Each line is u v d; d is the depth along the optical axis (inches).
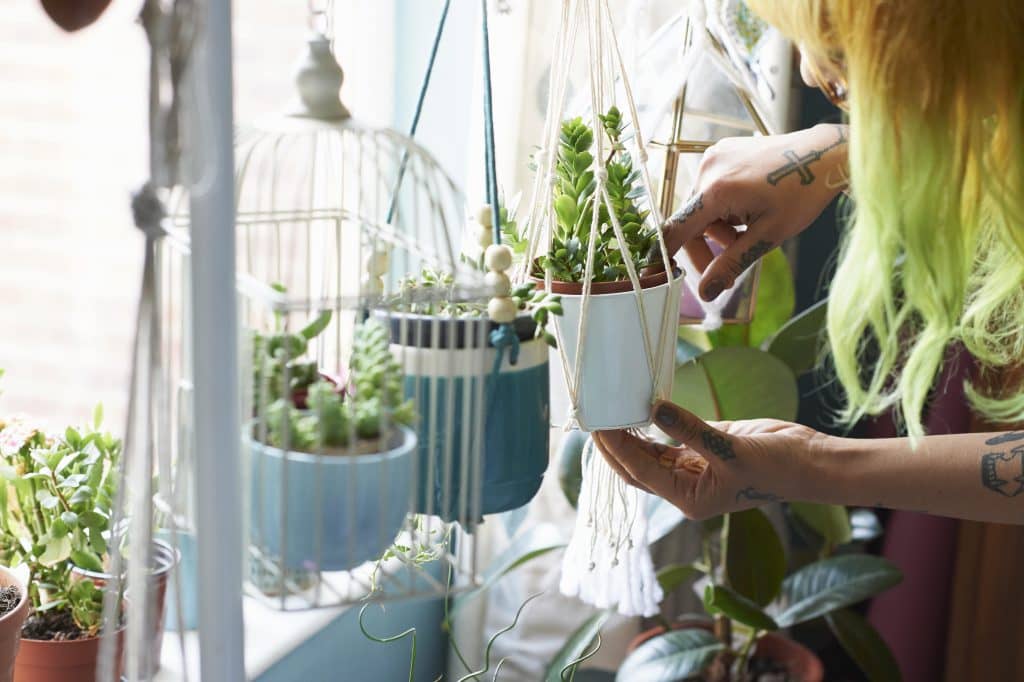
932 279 31.8
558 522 65.5
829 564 65.7
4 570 39.9
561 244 34.6
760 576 62.9
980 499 38.8
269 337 28.2
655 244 35.4
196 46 23.0
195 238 24.1
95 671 41.5
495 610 68.6
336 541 27.8
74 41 49.4
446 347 30.8
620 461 38.2
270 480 27.3
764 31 46.4
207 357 24.5
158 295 25.4
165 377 30.5
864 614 80.3
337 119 26.8
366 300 28.4
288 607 27.5
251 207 50.8
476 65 52.6
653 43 44.5
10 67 49.9
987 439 39.2
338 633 55.4
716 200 38.9
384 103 61.1
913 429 34.9
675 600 75.2
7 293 52.2
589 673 75.0
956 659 73.3
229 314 24.5
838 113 72.8
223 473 25.1
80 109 50.2
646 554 45.2
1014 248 34.9
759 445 38.1
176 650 45.1
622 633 70.7
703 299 40.5
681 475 38.4
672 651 63.0
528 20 52.6
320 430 27.0
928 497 39.2
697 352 58.2
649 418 35.3
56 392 53.1
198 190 23.5
